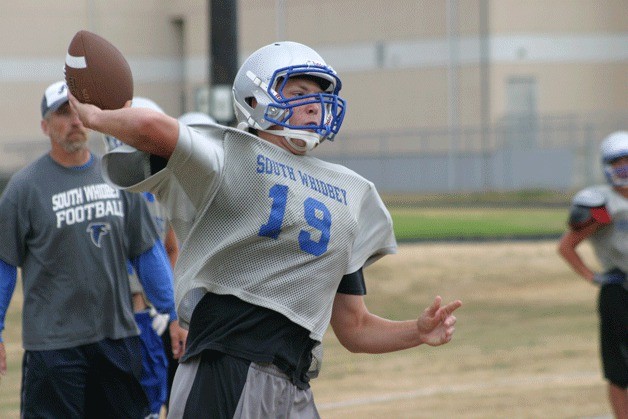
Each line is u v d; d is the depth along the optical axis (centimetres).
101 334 1805
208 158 1148
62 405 1791
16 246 1798
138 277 1891
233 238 1177
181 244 1214
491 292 5028
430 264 5519
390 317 4416
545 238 6512
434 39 11800
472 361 3431
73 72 1279
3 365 1817
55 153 1809
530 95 11694
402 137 11969
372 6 12175
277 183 1187
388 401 2816
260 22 12519
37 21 12144
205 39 12306
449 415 2628
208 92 4269
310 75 1233
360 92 12275
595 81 11906
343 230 1232
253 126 1232
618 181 2509
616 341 2519
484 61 11525
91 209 1802
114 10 12325
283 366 1215
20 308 4119
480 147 11556
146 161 1145
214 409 1197
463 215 8238
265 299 1196
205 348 1205
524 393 2914
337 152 12375
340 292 1323
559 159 11381
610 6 11950
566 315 4462
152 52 12475
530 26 11644
